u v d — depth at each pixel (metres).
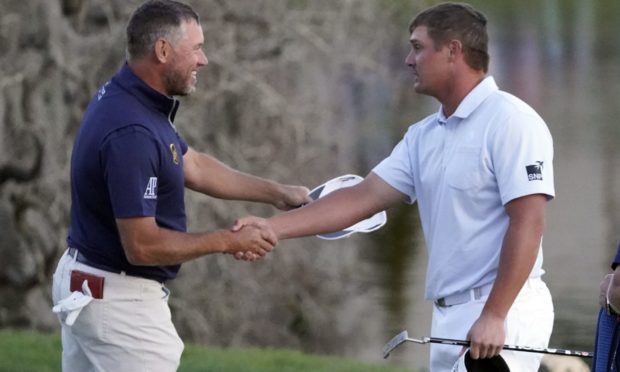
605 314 16.12
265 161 46.12
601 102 81.19
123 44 44.28
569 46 93.81
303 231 19.25
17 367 29.31
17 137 45.22
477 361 16.92
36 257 47.72
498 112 17.33
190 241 17.92
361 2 47.22
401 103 54.91
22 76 44.09
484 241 17.45
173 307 46.69
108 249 18.00
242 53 45.97
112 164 17.39
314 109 47.25
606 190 64.62
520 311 17.44
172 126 18.39
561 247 55.94
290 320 48.59
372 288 51.72
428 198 18.14
